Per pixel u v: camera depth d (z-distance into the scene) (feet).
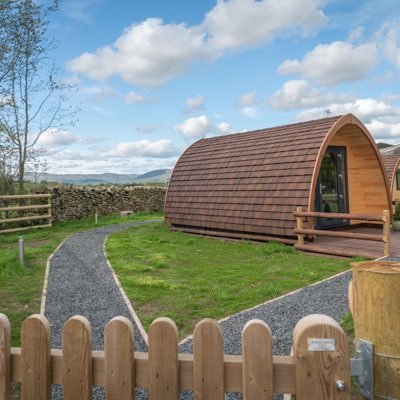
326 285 22.16
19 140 57.67
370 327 6.95
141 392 11.35
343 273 24.86
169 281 24.49
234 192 42.09
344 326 15.38
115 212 74.64
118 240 42.09
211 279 24.77
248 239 40.27
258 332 6.77
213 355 7.00
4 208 49.11
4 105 54.60
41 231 52.37
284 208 36.17
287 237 36.81
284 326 16.38
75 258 32.73
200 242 41.09
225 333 15.93
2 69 54.44
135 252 35.06
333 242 35.47
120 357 7.27
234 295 21.22
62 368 7.47
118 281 24.84
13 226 53.52
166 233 48.24
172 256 32.86
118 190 75.87
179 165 53.06
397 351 6.74
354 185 45.21
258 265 28.76
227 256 33.01
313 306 18.66
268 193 38.19
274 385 6.81
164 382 7.14
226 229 42.32
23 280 25.61
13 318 18.40
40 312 19.36
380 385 6.85
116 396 7.27
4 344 7.55
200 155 51.65
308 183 34.99
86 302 20.80
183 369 7.22
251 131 49.70
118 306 20.01
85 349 7.34
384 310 6.79
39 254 34.81
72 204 64.69
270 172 39.32
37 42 56.85
